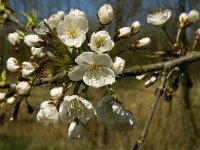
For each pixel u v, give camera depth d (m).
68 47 0.20
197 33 0.25
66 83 0.20
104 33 0.19
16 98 0.21
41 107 0.19
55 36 0.20
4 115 0.23
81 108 0.19
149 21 0.27
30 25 0.25
